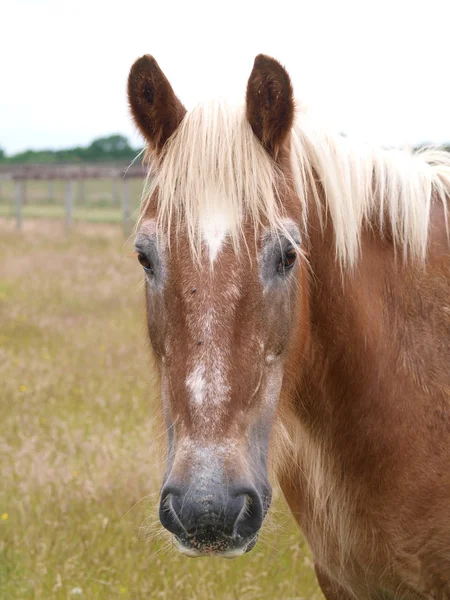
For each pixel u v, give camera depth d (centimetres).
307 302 279
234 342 236
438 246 298
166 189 250
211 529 220
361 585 313
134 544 444
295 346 268
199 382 231
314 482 306
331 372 295
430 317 292
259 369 242
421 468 283
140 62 267
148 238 252
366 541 297
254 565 436
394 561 293
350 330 289
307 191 280
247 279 239
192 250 239
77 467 543
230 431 230
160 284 247
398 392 287
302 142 285
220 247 239
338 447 297
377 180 298
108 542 447
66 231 2239
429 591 293
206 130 251
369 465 290
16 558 438
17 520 479
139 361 807
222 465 225
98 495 501
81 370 779
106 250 1748
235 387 234
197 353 234
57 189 4762
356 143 304
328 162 285
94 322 1004
